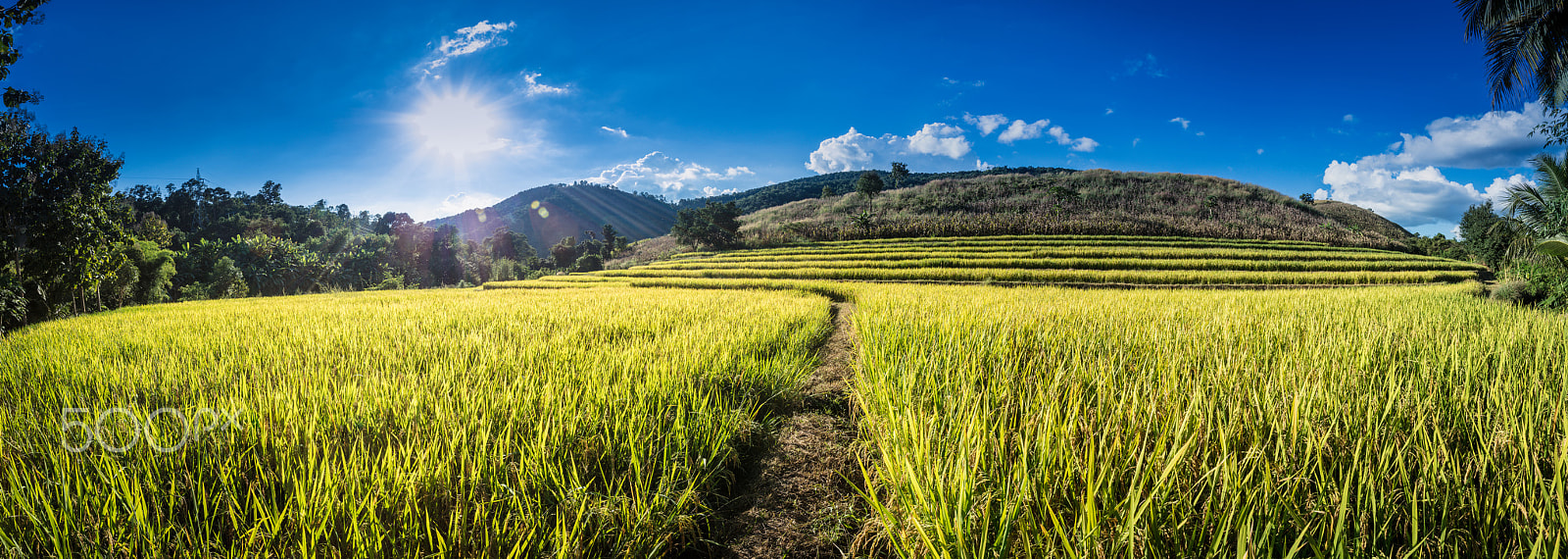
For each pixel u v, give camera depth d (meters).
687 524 3.07
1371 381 3.99
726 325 9.59
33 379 5.89
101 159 21.44
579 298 18.02
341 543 2.50
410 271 79.62
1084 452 2.80
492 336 8.36
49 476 3.07
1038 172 161.12
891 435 3.48
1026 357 5.97
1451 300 11.90
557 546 2.54
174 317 13.24
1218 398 3.60
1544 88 13.45
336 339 8.34
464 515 2.64
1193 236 63.03
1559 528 1.93
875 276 36.44
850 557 2.92
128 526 2.58
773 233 77.56
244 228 78.81
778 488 3.79
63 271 20.31
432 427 3.79
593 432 3.79
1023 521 2.36
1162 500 2.26
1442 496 2.22
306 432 3.56
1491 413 3.23
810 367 7.16
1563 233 12.67
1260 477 2.49
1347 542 2.06
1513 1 12.84
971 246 54.81
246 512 2.72
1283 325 7.82
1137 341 6.43
